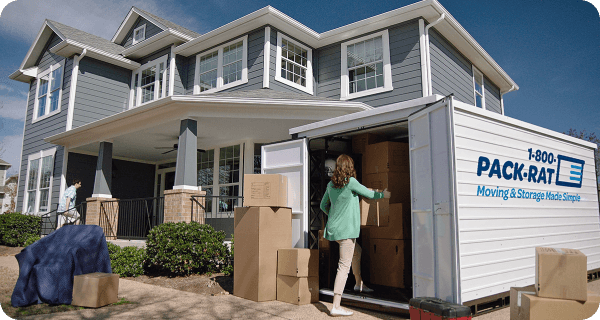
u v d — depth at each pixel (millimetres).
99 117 12383
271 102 7387
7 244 10727
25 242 9656
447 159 3502
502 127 4246
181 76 11789
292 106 7512
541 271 3297
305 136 5203
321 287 4938
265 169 5566
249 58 10164
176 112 7949
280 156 5418
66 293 4285
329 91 10602
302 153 5121
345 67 10367
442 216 3518
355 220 4039
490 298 3701
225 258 6457
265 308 4172
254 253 4590
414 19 9297
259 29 10062
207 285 5438
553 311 3189
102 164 9922
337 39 10570
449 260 3385
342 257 3990
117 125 9305
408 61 9234
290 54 10445
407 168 5621
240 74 10391
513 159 4348
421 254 3779
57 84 12898
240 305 4305
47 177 12453
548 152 5055
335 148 6082
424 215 3781
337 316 3826
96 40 13391
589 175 6020
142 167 13539
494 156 4043
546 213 4824
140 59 13047
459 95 10500
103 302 4223
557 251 3383
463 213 3496
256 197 4715
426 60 8953
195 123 7840
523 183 4469
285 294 4477
